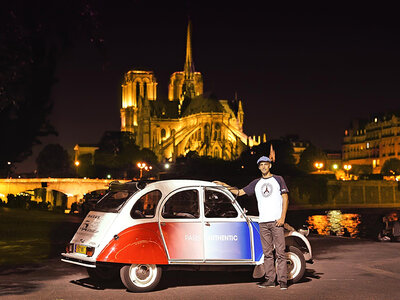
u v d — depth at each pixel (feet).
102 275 33.35
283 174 453.58
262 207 30.35
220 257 30.48
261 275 31.24
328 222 300.81
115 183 31.76
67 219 99.76
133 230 29.09
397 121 601.21
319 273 35.70
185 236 30.04
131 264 28.89
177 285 31.40
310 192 405.18
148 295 28.12
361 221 309.22
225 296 27.86
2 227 75.31
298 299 27.07
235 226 30.99
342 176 564.30
